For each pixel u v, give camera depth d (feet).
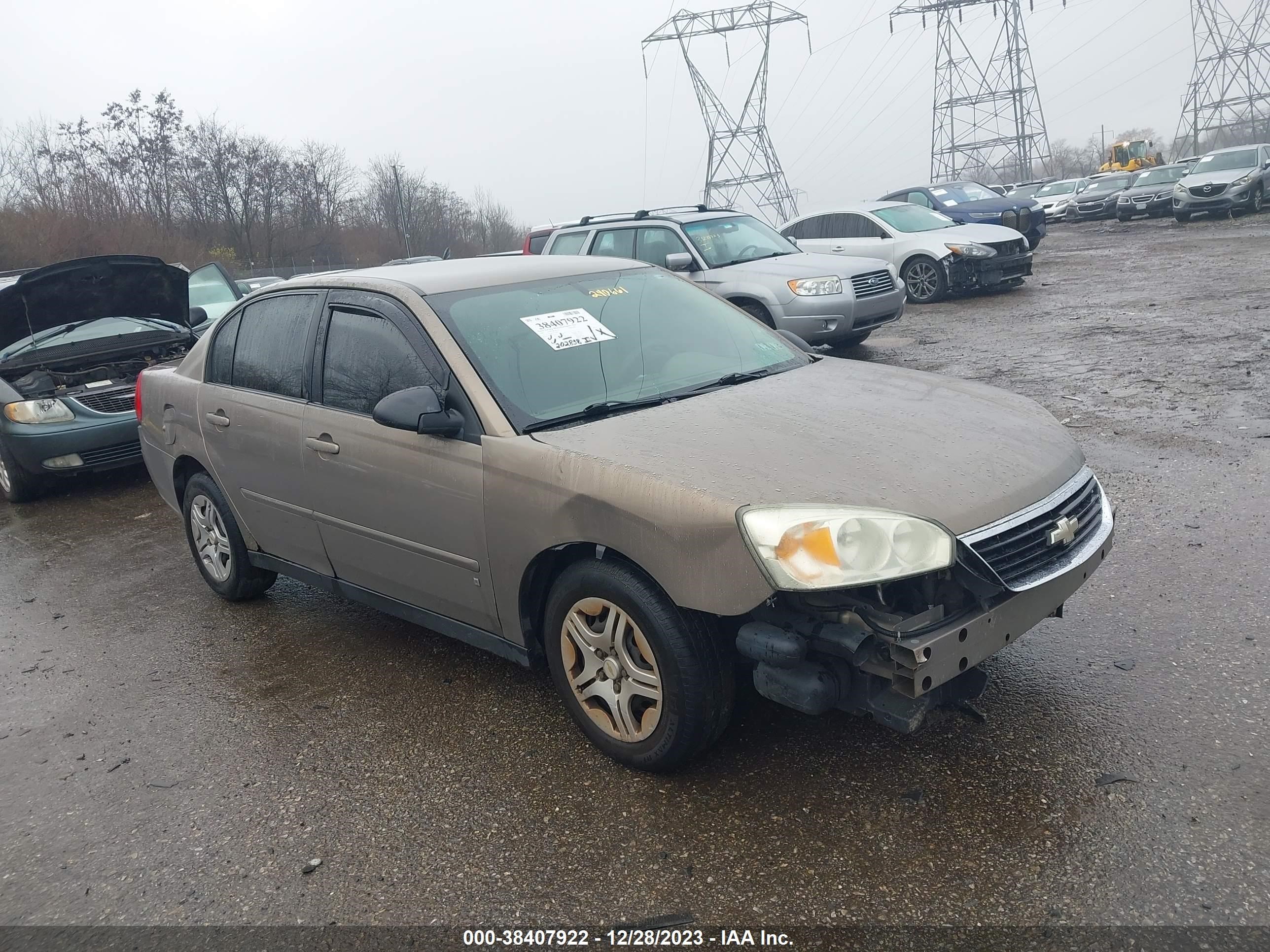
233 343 15.70
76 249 133.80
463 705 12.62
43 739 13.00
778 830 9.34
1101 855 8.54
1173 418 22.33
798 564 8.56
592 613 10.52
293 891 9.26
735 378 12.69
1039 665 11.97
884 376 12.98
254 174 184.03
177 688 14.11
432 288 12.76
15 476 26.35
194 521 17.31
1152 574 14.20
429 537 11.98
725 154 230.27
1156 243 66.39
